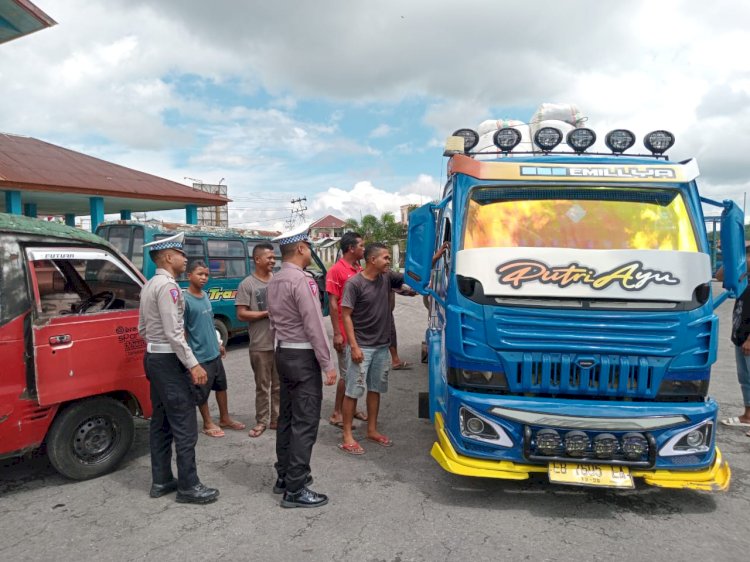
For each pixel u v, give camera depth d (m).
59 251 3.99
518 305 3.48
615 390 3.42
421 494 3.78
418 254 4.02
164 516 3.48
